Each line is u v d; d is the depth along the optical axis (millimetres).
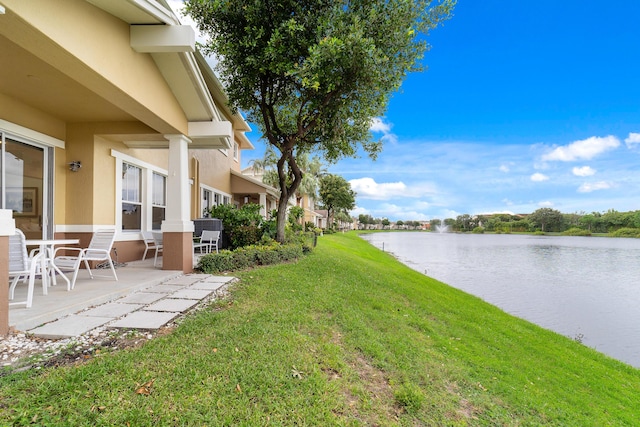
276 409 2428
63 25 3604
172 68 5969
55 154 6793
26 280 4906
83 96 5762
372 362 3668
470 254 28688
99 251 5492
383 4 7488
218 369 2797
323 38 6961
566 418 3566
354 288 6957
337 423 2414
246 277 6609
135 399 2291
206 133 7332
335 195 47562
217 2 7434
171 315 4059
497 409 3354
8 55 4352
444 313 7066
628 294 12875
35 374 2533
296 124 10250
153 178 9766
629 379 5500
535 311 10289
